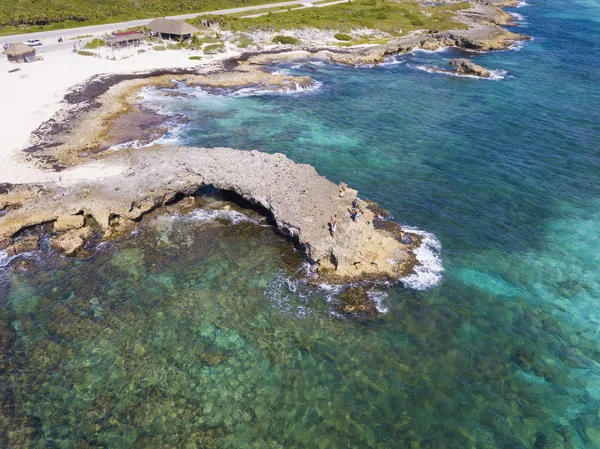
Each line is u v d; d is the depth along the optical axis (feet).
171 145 176.14
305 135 190.08
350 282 110.11
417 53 328.49
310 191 135.13
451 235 129.49
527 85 252.83
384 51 316.81
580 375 89.20
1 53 264.31
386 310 103.14
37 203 130.93
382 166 166.09
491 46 332.60
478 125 200.64
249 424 78.95
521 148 179.52
